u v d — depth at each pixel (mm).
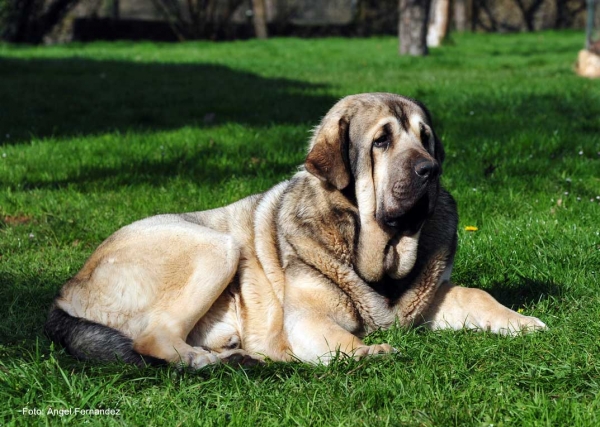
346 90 18656
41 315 6203
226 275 5551
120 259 5629
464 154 11172
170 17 44969
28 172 10859
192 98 17750
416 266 5539
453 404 4414
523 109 14719
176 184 10133
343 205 5449
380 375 4898
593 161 10516
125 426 4297
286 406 4457
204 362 5102
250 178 10242
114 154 11773
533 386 4617
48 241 8250
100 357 5211
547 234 7715
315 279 5418
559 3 58656
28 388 4773
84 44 39000
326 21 55281
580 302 5984
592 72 21750
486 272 7012
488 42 42281
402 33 31281
